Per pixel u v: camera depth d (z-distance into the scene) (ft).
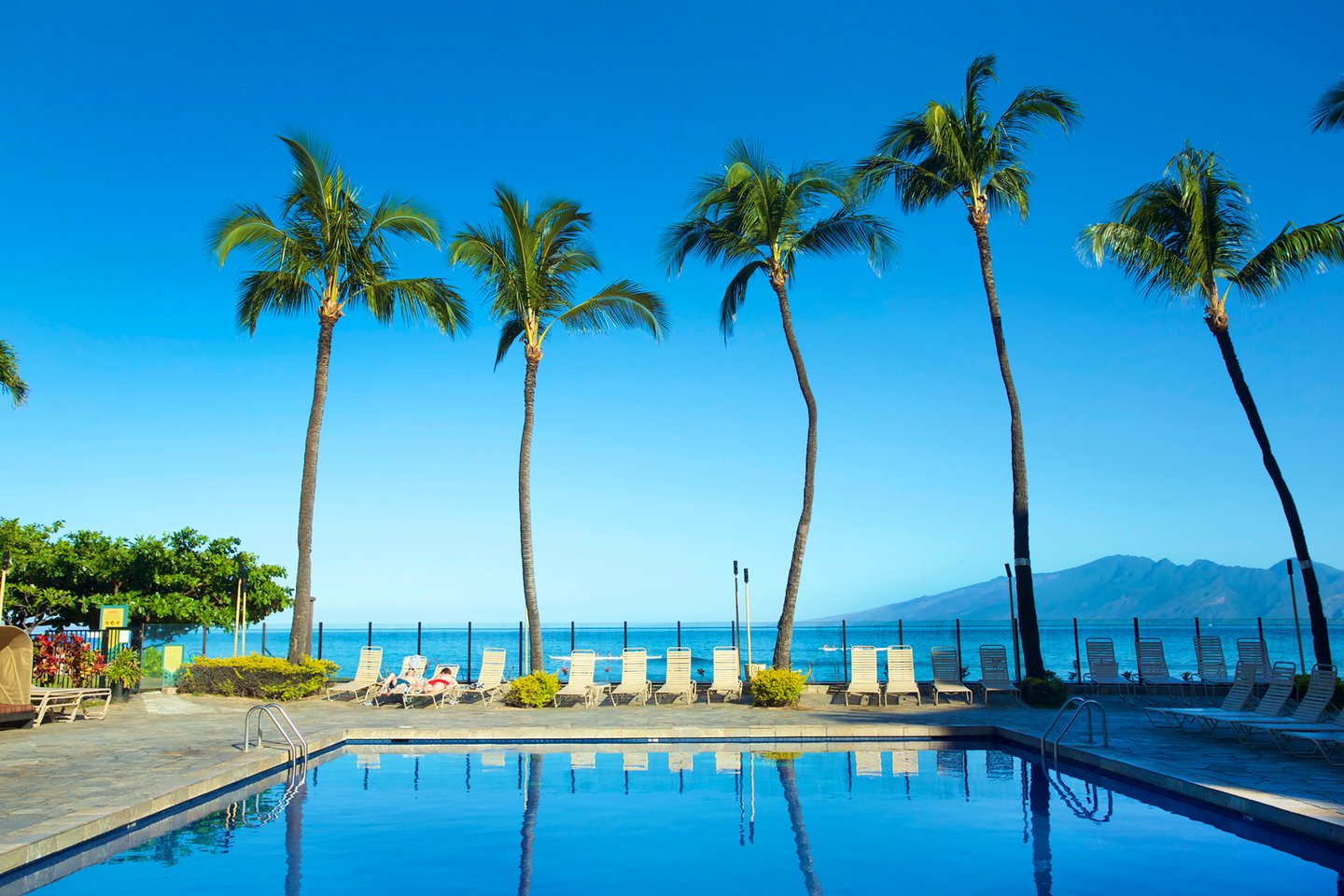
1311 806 26.30
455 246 66.54
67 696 51.19
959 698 62.49
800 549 64.13
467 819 29.37
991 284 64.59
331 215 66.49
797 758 41.68
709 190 65.26
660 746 46.01
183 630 73.00
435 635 386.11
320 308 67.46
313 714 56.18
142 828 27.78
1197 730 45.42
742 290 67.62
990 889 21.72
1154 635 343.87
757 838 26.73
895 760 41.04
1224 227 62.13
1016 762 40.32
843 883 22.34
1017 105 63.16
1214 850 24.93
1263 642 65.10
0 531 75.87
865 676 60.13
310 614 66.80
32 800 28.30
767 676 59.21
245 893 21.43
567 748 45.70
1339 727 37.58
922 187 65.92
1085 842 25.91
